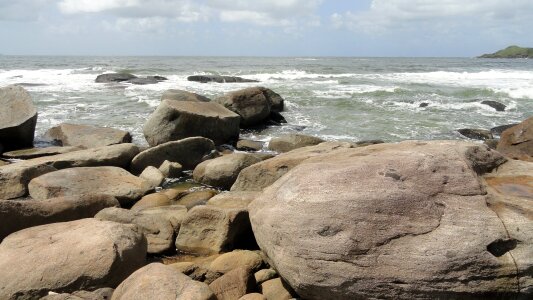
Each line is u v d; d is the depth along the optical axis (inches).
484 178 227.6
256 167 348.2
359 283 185.9
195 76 1338.6
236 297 211.5
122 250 219.3
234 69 1974.7
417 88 1118.4
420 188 200.2
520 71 1857.8
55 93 1008.9
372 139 622.5
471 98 961.5
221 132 581.3
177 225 298.2
